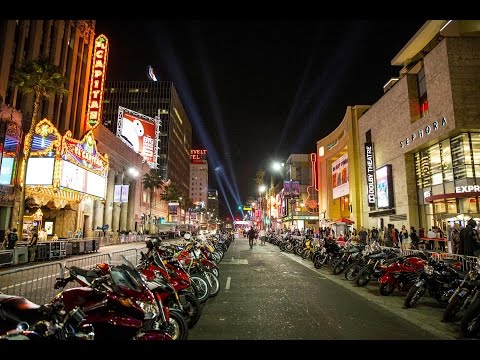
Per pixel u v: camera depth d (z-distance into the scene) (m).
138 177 71.88
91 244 25.78
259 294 9.81
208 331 6.27
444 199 24.91
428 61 26.97
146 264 6.82
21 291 6.94
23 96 37.56
